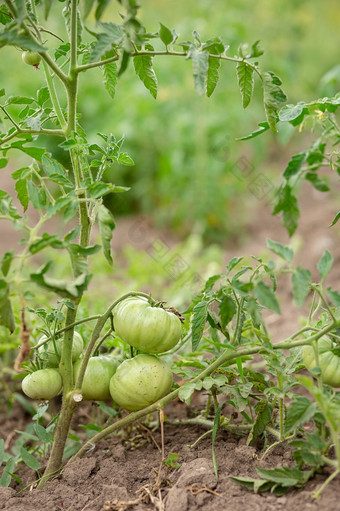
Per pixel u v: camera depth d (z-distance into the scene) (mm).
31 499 1250
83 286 1110
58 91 3043
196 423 1406
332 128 1267
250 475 1229
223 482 1214
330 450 1221
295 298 1106
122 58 1113
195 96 3041
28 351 1126
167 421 1421
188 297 1979
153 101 3154
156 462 1313
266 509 1149
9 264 1111
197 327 1251
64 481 1286
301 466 1184
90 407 1604
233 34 3080
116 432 1424
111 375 1297
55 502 1242
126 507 1204
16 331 1623
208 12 3477
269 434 1320
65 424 1275
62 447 1291
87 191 1199
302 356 1246
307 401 1134
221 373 1330
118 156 1249
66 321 1242
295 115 1229
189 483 1214
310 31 4406
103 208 1124
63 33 2816
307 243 2592
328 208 2961
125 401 1266
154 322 1227
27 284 1871
